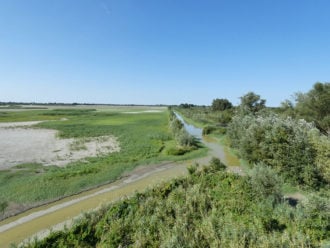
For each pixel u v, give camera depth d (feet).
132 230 40.14
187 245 35.65
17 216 54.19
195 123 263.70
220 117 222.28
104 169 85.25
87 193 67.21
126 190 68.95
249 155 87.71
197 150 118.83
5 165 88.22
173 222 42.34
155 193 51.67
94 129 181.98
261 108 177.99
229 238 36.81
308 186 62.23
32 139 141.49
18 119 254.68
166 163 96.84
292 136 70.03
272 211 45.73
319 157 62.13
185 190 53.78
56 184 70.08
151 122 241.96
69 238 37.09
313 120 125.18
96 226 40.06
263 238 36.32
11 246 36.60
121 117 302.04
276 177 52.01
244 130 101.50
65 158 99.60
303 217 42.14
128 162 95.30
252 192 51.42
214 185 56.29
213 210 45.83
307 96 135.03
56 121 240.12
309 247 34.68
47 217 53.47
